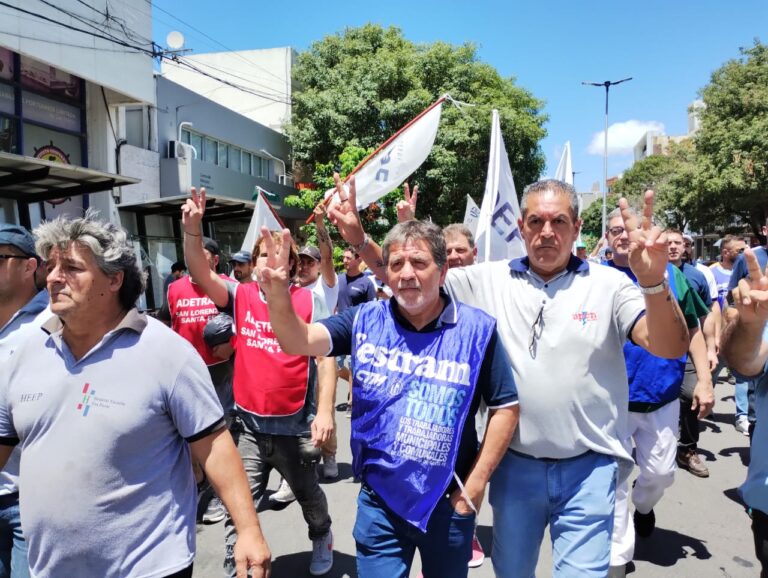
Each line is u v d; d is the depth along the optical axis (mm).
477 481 2084
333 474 5121
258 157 21438
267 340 3234
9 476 2324
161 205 11891
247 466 3287
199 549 3826
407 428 2064
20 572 2324
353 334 2236
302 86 24375
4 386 1958
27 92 10891
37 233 1874
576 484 2348
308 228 17875
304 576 3484
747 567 3586
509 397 2154
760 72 23016
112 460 1799
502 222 4512
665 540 3930
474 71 21719
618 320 2309
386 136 20375
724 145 22781
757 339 2174
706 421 6914
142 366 1850
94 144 12375
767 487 2215
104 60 11570
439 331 2131
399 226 2154
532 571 2506
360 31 23406
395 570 2109
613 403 2361
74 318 1853
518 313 2414
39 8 10102
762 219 24203
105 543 1798
